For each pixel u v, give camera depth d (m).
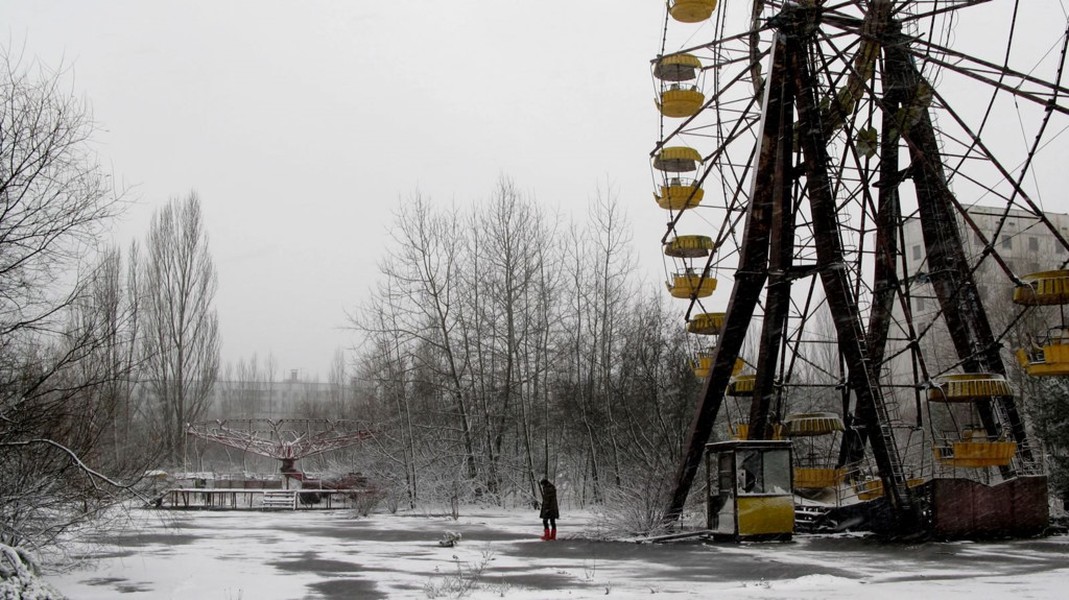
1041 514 22.45
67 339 16.89
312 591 14.88
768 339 24.64
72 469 16.19
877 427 22.55
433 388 45.16
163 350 52.47
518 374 45.16
